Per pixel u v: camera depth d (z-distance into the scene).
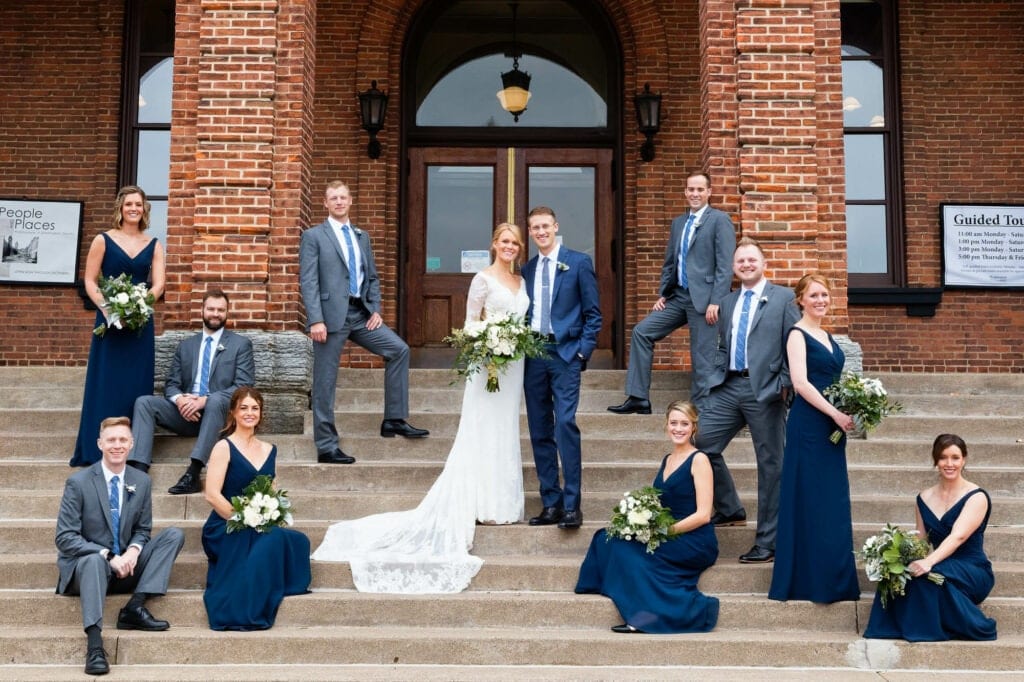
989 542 6.68
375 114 11.81
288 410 8.46
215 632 5.70
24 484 7.34
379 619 5.94
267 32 8.85
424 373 9.28
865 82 12.64
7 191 12.24
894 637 5.70
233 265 8.65
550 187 12.30
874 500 7.14
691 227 8.18
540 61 12.53
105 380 7.44
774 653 5.61
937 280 12.23
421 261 12.16
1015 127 12.45
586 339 6.70
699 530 6.09
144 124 12.52
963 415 8.86
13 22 12.50
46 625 5.84
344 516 7.04
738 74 8.84
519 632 5.82
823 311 6.21
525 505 7.14
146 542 5.94
